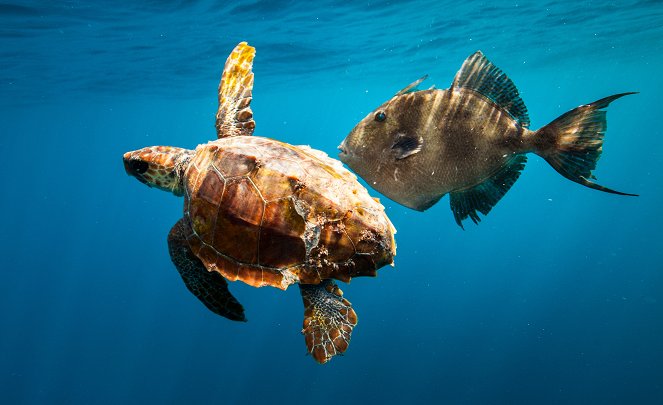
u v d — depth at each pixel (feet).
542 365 75.10
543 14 52.95
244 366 88.38
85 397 88.99
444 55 75.05
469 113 8.30
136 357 97.91
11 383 95.96
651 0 50.39
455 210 8.79
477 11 50.21
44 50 55.16
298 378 81.97
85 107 115.03
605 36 69.36
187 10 44.52
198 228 9.14
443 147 8.38
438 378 76.48
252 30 53.47
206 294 9.63
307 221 8.42
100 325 114.32
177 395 84.99
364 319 95.35
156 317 113.91
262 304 105.09
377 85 108.99
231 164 9.23
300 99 135.13
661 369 67.41
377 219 8.66
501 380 73.56
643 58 99.40
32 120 132.98
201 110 141.79
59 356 102.94
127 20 45.93
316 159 9.62
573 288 96.43
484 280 107.65
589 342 77.46
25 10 40.86
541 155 8.02
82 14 43.16
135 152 11.41
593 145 7.46
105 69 69.00
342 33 57.11
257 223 8.57
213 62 69.36
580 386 69.31
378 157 8.64
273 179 8.76
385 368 80.38
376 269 8.45
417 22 53.78
